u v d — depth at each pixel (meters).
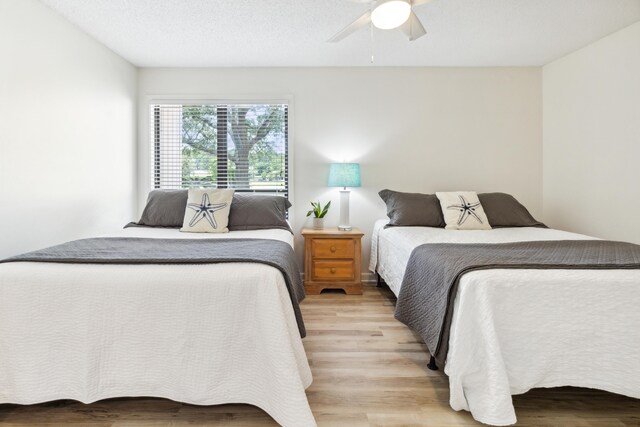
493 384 1.45
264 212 3.15
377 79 3.77
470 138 3.80
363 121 3.78
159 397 1.63
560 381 1.55
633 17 2.70
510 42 3.15
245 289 1.56
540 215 3.82
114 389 1.56
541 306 1.55
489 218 3.30
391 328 2.59
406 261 2.58
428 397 1.72
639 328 1.52
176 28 2.86
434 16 2.67
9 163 2.23
